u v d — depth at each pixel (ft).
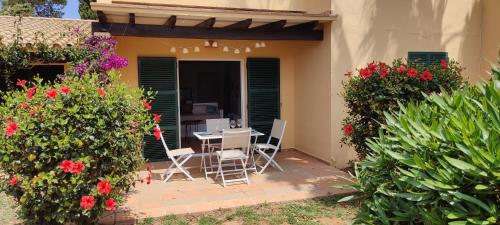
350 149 25.58
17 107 12.97
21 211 13.14
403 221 6.84
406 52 26.78
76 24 33.24
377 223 7.34
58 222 13.03
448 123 6.86
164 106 26.71
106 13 20.06
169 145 27.02
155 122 15.37
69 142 12.23
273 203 17.83
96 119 12.69
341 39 24.88
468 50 28.81
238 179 21.44
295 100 30.04
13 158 12.35
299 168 24.44
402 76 19.17
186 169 24.30
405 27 26.66
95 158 12.76
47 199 12.37
